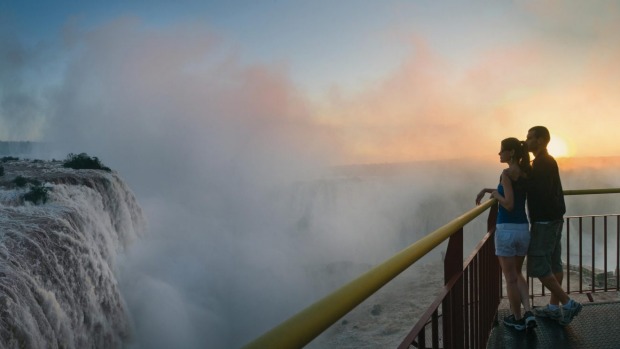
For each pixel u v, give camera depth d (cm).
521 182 421
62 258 2203
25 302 1734
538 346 396
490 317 417
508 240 418
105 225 3266
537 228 436
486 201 414
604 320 446
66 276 2212
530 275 439
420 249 170
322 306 97
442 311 234
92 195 3141
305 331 87
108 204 3491
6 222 2183
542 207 434
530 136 445
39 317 1814
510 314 471
